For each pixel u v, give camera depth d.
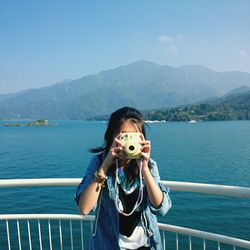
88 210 2.10
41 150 43.31
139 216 2.20
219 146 44.44
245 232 9.55
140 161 2.12
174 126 129.75
